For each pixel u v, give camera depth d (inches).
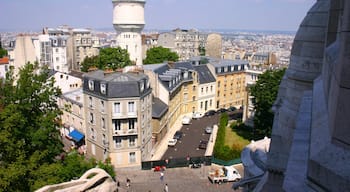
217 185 1734.7
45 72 1189.1
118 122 1883.6
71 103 2301.9
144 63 4084.6
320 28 509.7
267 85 2126.0
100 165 1218.6
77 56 4960.6
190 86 3029.0
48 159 1059.3
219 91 3361.2
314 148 197.8
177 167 1967.3
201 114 3100.4
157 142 2256.4
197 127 2731.3
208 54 5388.8
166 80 2549.2
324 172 175.9
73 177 1086.4
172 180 1796.3
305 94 419.8
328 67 276.1
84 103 2037.4
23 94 1026.7
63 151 1131.3
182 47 5684.1
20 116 946.7
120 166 1925.4
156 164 1952.5
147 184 1744.6
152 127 2214.6
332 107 203.3
